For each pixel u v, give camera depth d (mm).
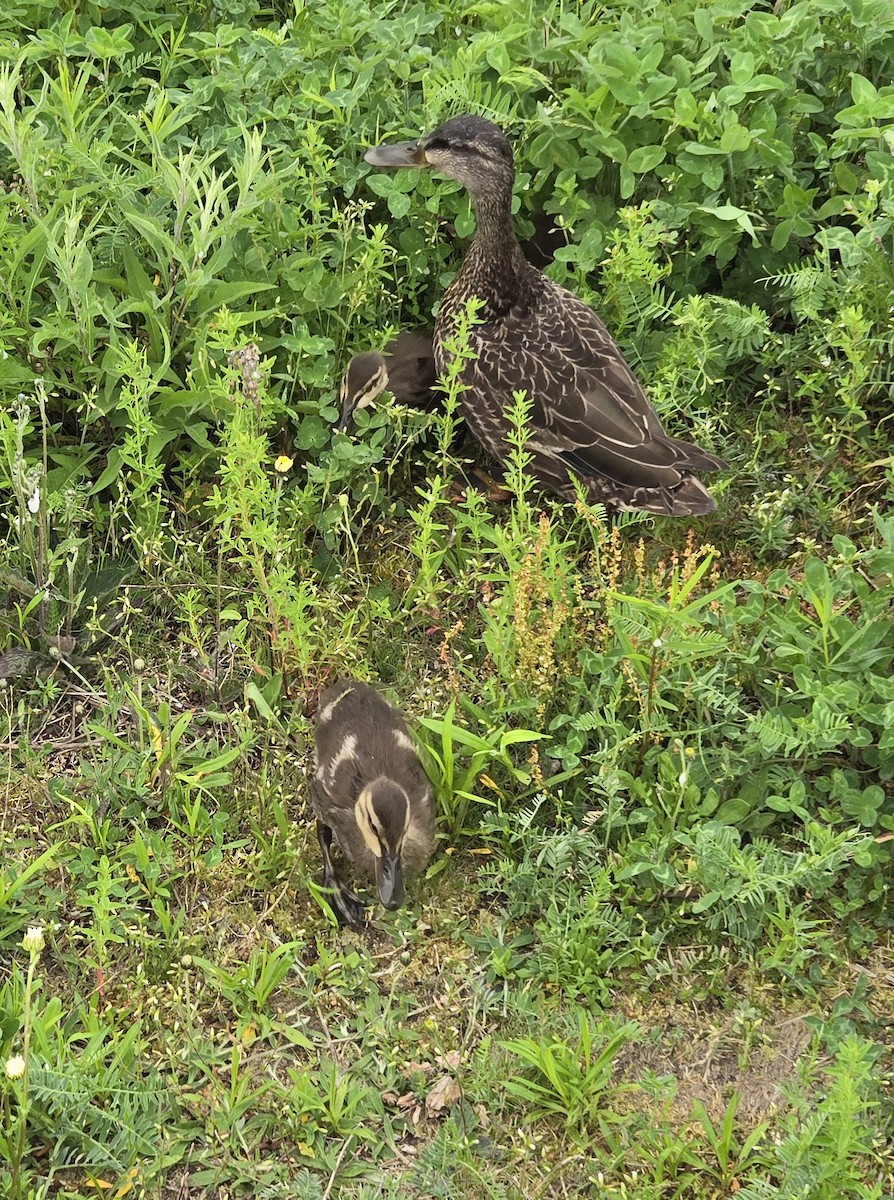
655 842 4559
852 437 5770
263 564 5418
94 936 4328
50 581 5199
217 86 6230
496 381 5680
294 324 5762
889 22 6320
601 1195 3922
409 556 5703
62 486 5555
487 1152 4047
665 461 5426
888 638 4824
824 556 5523
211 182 5824
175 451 5777
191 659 5371
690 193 6109
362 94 6262
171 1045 4230
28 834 4844
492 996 4375
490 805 4840
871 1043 4078
